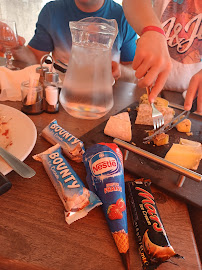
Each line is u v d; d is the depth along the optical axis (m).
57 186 0.43
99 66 0.51
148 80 0.53
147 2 0.72
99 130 0.69
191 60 1.22
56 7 1.48
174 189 0.49
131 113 0.83
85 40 0.53
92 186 0.43
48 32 1.50
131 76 1.52
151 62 0.54
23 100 0.72
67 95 0.56
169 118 0.78
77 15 1.46
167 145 0.67
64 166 0.47
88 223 0.39
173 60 1.24
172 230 0.40
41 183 0.46
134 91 1.04
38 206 0.41
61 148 0.54
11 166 0.44
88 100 0.55
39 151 0.55
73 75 0.53
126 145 0.50
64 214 0.40
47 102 0.73
